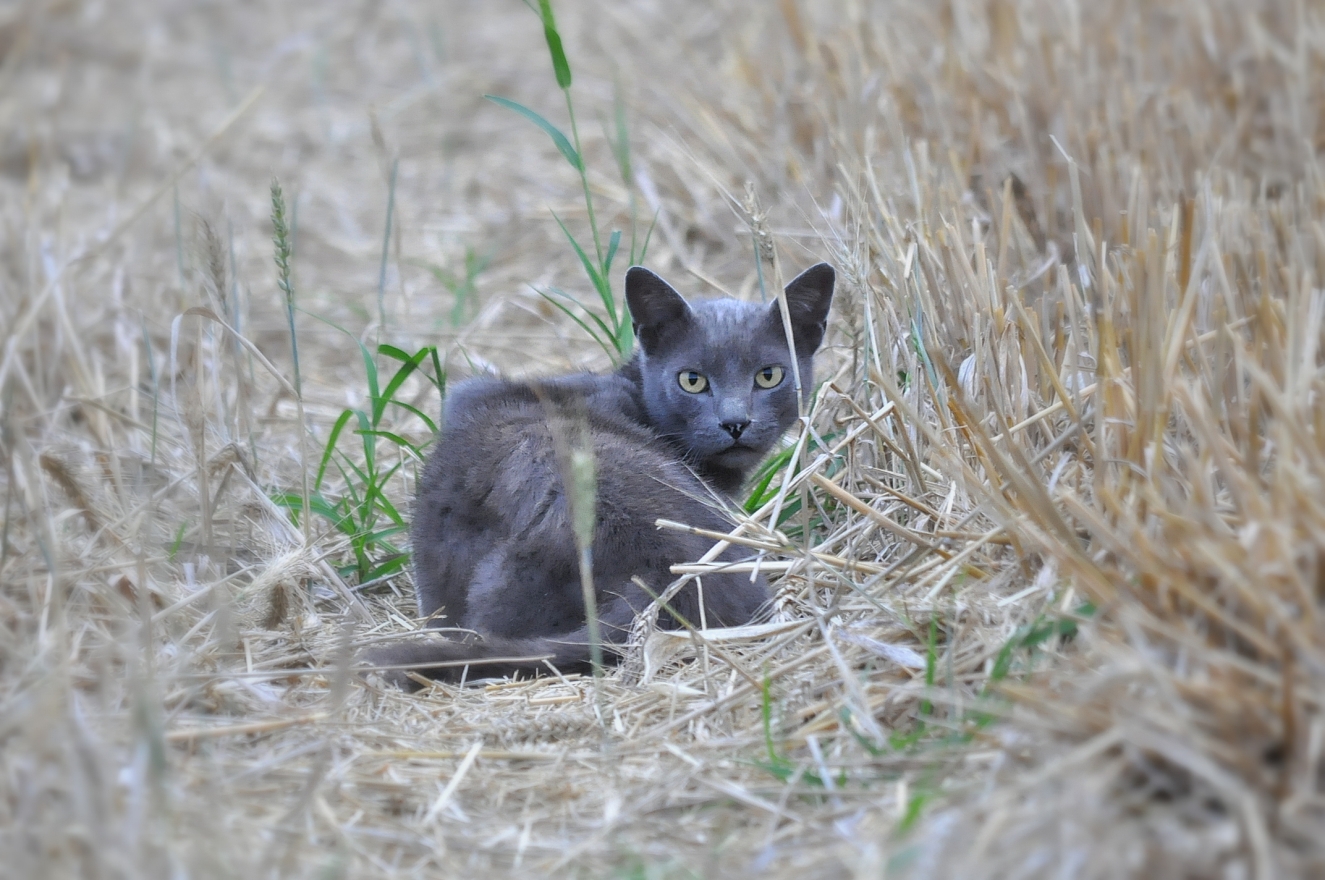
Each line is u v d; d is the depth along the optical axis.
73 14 16.25
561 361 9.16
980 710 4.18
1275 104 9.48
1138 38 10.33
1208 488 4.53
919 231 7.14
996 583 5.12
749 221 7.55
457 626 5.84
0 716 4.36
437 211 11.55
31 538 5.78
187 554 6.18
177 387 8.31
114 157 12.78
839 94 10.39
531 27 15.35
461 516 5.86
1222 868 3.35
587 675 5.27
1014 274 7.71
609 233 10.57
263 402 8.71
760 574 5.75
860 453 6.59
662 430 6.82
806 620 5.25
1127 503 4.80
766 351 6.65
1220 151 8.64
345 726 4.74
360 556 6.59
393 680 5.19
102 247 8.78
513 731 4.77
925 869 3.49
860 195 7.39
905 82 10.18
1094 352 6.13
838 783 4.24
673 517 5.52
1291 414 4.21
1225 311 5.30
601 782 4.45
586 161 11.72
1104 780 3.65
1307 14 10.24
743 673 4.89
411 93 13.90
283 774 4.38
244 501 6.70
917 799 3.70
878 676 4.84
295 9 16.78
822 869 3.71
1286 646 3.63
